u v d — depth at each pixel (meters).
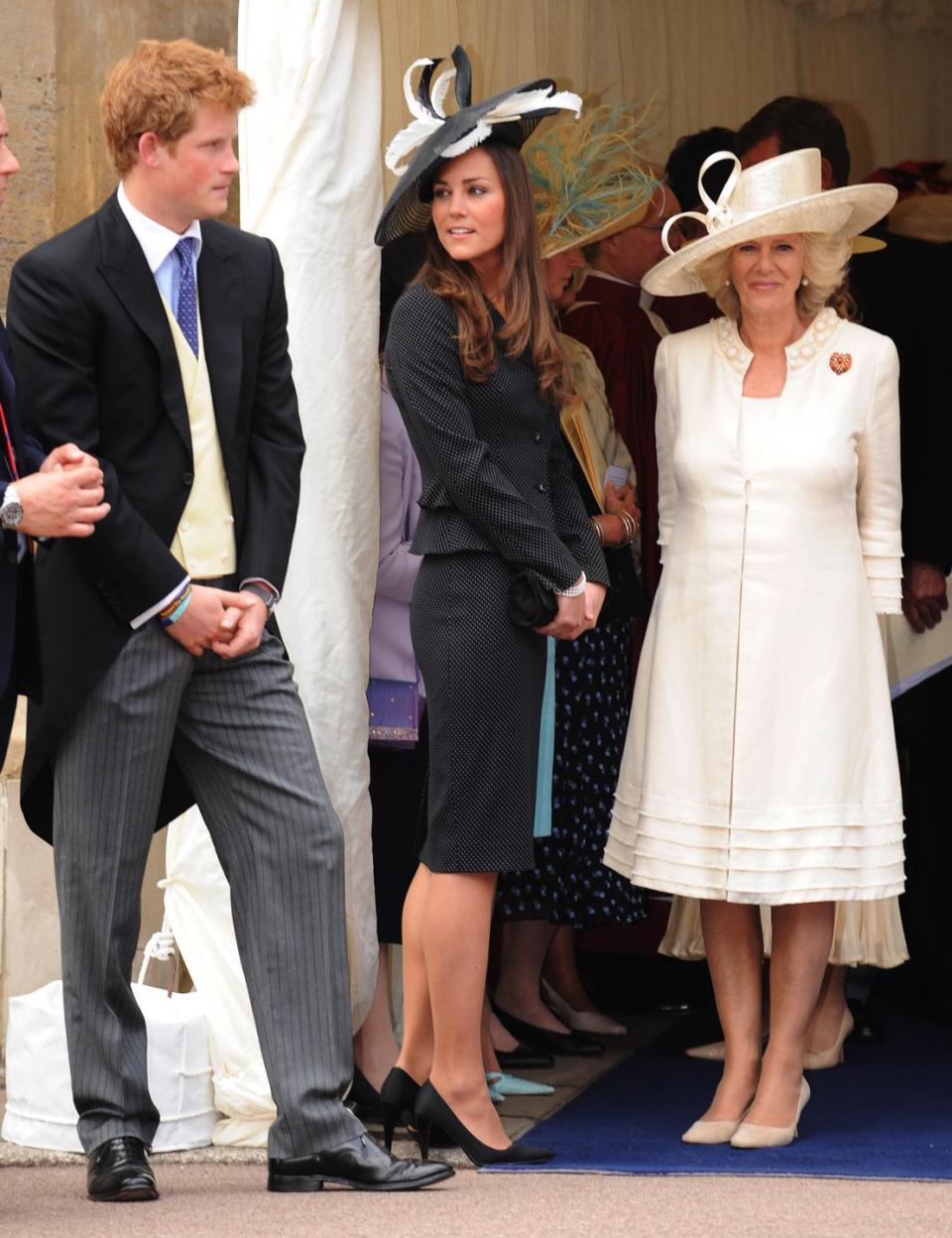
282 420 9.91
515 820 9.94
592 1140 10.75
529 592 9.83
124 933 9.50
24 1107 10.90
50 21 13.14
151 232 9.45
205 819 9.77
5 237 13.16
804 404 10.88
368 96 11.28
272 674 9.66
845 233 10.99
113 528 9.10
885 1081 12.43
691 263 10.98
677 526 11.14
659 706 11.00
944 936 14.60
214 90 9.32
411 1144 10.77
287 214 11.00
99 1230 8.47
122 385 9.35
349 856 11.02
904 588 13.47
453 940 9.98
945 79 20.70
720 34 17.44
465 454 9.81
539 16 14.86
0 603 8.91
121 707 9.30
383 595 11.51
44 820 9.92
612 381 13.78
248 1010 10.97
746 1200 9.16
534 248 10.12
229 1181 9.98
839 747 10.66
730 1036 11.02
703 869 10.74
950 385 13.34
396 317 10.05
